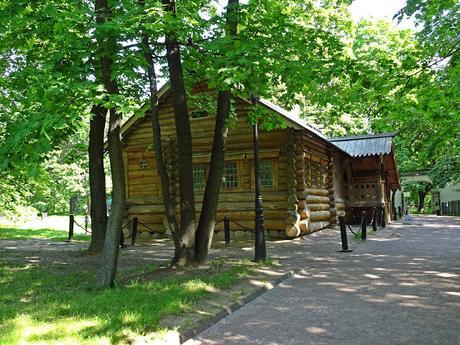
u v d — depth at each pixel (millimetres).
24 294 7586
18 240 18766
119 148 8039
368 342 5469
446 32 10656
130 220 18688
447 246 14242
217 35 9492
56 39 8156
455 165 34969
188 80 12078
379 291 8047
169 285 7883
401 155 41312
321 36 9766
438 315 6504
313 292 8094
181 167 10289
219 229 18047
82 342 4910
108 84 7867
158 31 7551
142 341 5074
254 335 5816
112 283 7898
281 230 17234
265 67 9148
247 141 17953
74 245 16562
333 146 20734
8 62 13781
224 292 7676
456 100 10875
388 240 16062
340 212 23438
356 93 10719
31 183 18000
